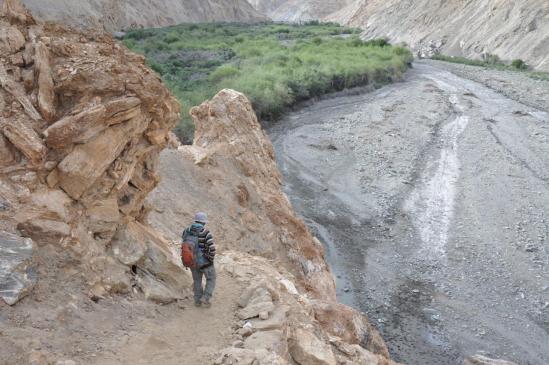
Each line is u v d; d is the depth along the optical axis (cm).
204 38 7500
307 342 802
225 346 709
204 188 1623
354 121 4319
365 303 1977
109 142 741
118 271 752
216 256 1054
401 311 1936
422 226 2627
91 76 732
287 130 4078
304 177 3212
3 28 760
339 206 2838
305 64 5478
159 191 1452
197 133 1981
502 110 4662
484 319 1897
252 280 930
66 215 693
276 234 1694
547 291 2070
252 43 6875
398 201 2903
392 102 4922
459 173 3275
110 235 770
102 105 722
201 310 798
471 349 1728
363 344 1158
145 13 8744
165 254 854
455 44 8331
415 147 3728
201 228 797
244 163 1864
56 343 585
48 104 713
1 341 545
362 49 7012
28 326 585
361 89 5338
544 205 2812
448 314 1925
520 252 2361
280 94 4378
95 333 635
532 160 3450
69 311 638
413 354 1691
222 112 1966
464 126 4212
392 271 2219
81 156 710
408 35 9662
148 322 711
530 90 5400
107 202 765
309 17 17650
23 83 728
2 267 602
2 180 666
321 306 1145
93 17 6581
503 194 2953
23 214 657
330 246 2411
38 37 778
